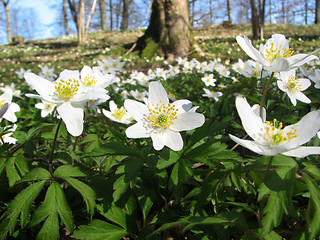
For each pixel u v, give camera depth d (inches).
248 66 12.0
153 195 5.8
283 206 4.3
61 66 56.7
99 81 7.4
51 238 4.8
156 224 5.8
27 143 6.8
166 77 21.4
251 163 5.2
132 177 5.3
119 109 9.5
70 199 6.2
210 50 57.6
